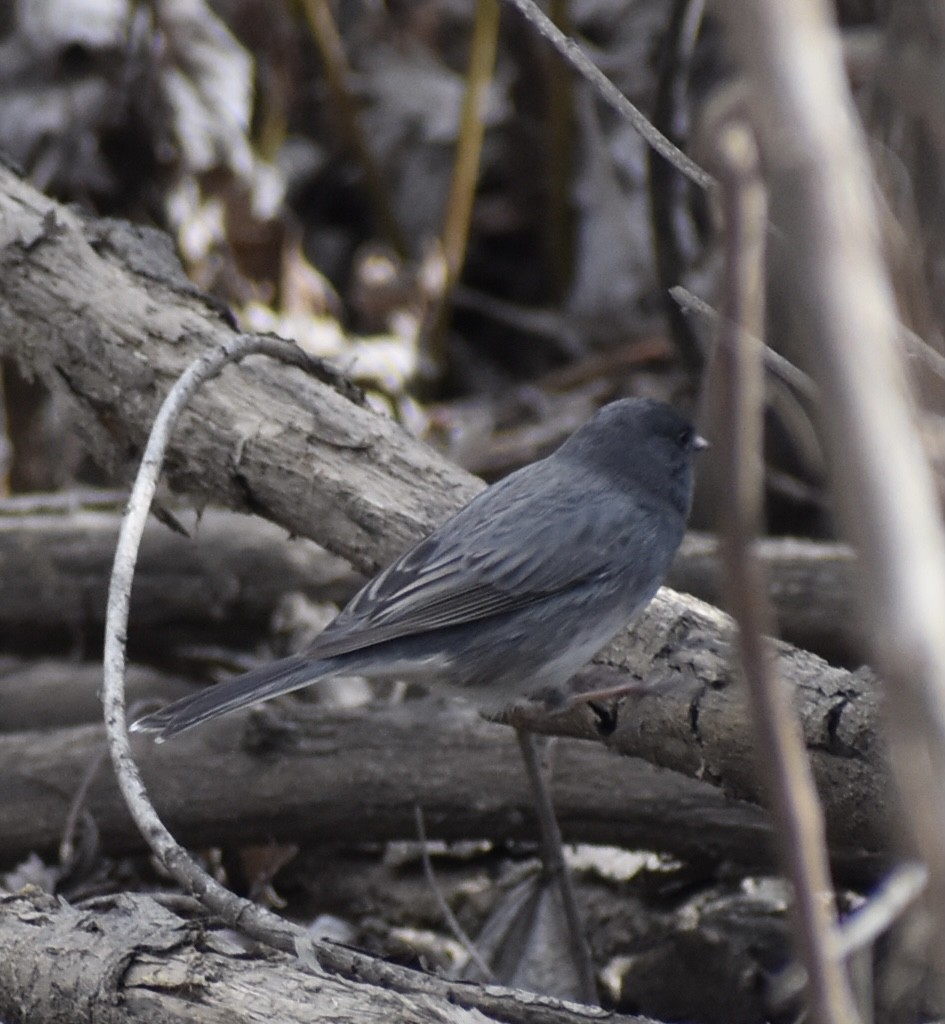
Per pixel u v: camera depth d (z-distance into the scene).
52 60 11.90
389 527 7.48
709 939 7.50
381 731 8.04
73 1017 5.42
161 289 8.30
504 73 15.29
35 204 8.48
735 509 2.89
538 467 7.58
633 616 7.08
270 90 13.76
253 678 6.76
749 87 2.43
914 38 4.32
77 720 9.78
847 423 2.42
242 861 8.63
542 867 8.07
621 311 13.66
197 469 7.79
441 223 14.52
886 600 2.41
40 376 8.33
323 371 8.04
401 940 8.02
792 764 2.97
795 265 2.43
